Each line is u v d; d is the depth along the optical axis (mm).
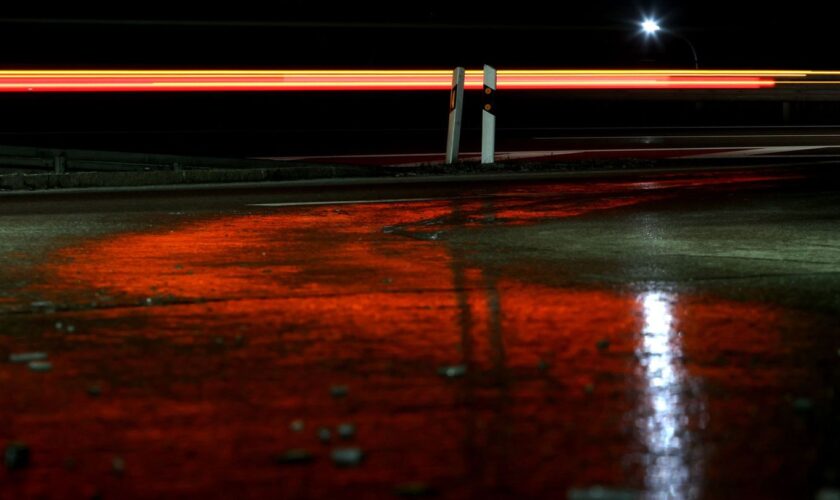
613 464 3652
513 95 33969
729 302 6695
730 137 27000
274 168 17547
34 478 3602
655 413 4270
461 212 12500
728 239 9805
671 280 7594
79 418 4316
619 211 12273
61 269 8484
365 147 25406
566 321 6184
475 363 5188
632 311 6461
